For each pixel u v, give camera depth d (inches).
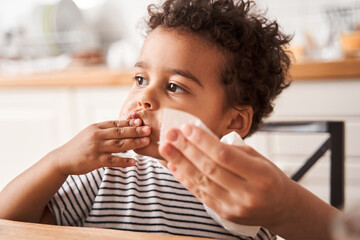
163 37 27.5
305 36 73.5
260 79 31.4
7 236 18.7
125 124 25.3
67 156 24.9
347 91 60.0
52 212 27.7
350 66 58.7
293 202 18.3
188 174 17.3
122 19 95.2
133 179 30.0
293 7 84.2
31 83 71.9
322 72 59.6
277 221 18.4
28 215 25.9
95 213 28.9
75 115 71.8
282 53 35.7
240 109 30.1
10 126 75.1
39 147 74.8
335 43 74.7
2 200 25.9
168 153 17.2
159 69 26.7
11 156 76.0
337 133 37.9
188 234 28.5
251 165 16.0
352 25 73.1
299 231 19.5
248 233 23.2
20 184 25.8
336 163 37.6
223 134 29.7
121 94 69.0
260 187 16.1
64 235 18.9
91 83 69.1
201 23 27.6
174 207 29.1
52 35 90.9
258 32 31.2
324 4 82.6
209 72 27.5
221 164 15.9
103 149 24.2
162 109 26.0
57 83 70.7
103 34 96.5
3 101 74.7
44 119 73.4
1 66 84.4
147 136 25.6
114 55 83.1
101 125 25.4
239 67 29.2
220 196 17.1
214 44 28.0
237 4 32.5
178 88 26.7
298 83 61.3
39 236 18.7
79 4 95.1
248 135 34.5
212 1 30.8
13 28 93.5
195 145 16.4
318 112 61.5
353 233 9.6
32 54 91.4
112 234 19.1
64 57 89.3
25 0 99.8
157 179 30.3
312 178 65.2
